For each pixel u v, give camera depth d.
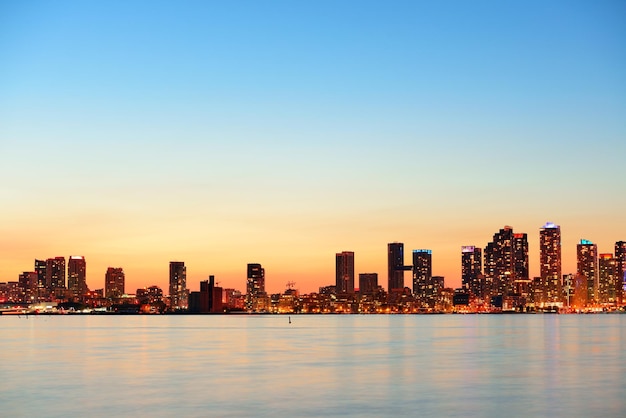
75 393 74.19
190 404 66.62
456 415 61.03
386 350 142.00
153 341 181.00
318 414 61.47
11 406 65.88
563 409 63.88
